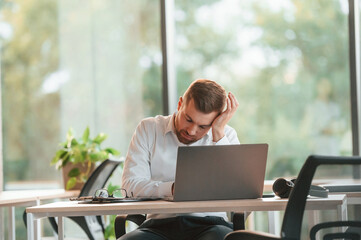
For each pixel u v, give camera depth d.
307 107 5.12
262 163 2.61
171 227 2.79
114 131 5.41
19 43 5.59
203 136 3.04
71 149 4.93
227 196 2.60
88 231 4.29
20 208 5.43
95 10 5.48
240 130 5.18
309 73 5.13
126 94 5.41
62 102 5.51
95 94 5.46
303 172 2.05
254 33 5.19
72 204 2.67
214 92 2.86
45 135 5.52
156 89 5.35
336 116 5.09
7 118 5.57
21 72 5.57
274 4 5.18
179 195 2.55
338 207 2.40
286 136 5.12
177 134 3.03
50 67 5.54
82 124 5.47
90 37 5.48
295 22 5.16
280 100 5.14
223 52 5.24
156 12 5.37
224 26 5.24
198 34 5.29
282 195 2.65
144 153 3.02
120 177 5.21
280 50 5.16
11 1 5.60
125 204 2.48
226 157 2.55
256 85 5.18
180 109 2.99
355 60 5.06
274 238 2.04
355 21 5.07
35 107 5.54
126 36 5.42
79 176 4.87
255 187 2.61
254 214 4.90
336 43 5.12
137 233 2.73
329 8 5.13
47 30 5.55
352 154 5.04
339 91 5.10
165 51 5.31
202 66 5.27
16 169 5.54
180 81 5.31
